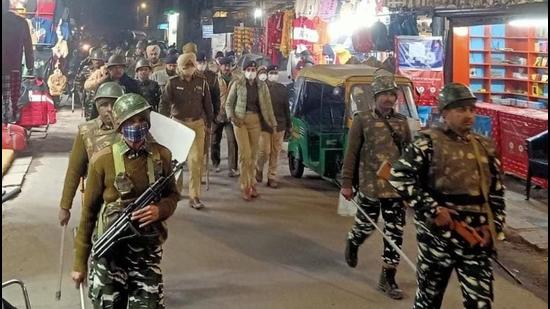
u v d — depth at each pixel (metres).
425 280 4.02
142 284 3.86
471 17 9.81
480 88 12.84
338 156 9.22
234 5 27.78
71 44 21.97
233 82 8.83
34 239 6.86
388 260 5.43
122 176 3.79
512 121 9.94
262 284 5.73
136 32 34.00
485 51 12.71
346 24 13.21
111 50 19.02
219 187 9.70
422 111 10.86
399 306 5.28
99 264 3.79
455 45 10.75
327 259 6.46
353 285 5.75
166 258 6.39
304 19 14.53
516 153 9.89
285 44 17.05
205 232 7.31
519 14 8.38
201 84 8.12
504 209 3.94
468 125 3.85
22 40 7.50
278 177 10.61
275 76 9.65
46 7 16.47
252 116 8.84
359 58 13.23
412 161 3.86
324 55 13.96
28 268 5.98
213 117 9.22
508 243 7.17
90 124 4.54
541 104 11.61
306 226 7.64
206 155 9.42
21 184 9.43
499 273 6.22
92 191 3.88
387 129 5.39
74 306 5.13
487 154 3.91
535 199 8.99
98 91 4.52
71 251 6.47
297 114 10.40
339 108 10.12
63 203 4.56
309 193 9.43
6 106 7.44
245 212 8.24
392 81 5.48
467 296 3.79
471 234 3.73
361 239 5.70
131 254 3.87
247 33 23.56
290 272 6.06
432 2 10.16
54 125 15.72
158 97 8.20
